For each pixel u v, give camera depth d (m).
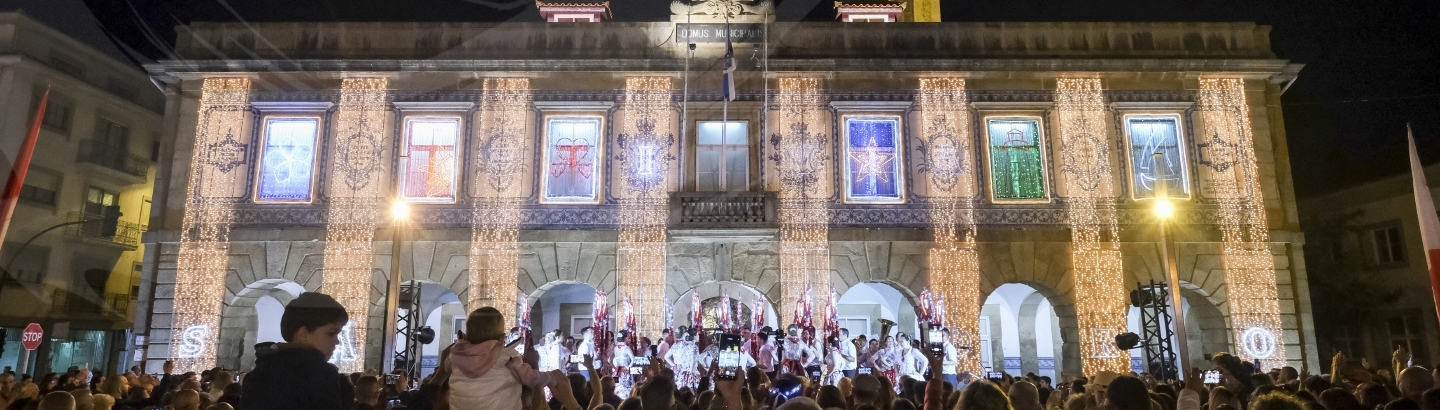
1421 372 6.89
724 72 21.41
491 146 22.38
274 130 22.50
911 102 22.81
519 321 21.45
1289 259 22.28
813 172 22.36
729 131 22.78
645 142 22.52
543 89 22.81
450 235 21.83
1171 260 18.44
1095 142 22.61
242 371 21.91
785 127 22.64
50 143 26.91
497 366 4.29
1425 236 13.02
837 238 22.00
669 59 22.64
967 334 21.47
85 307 28.84
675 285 21.88
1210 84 23.02
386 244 21.91
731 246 22.11
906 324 26.52
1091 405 7.29
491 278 21.67
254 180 22.11
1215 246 22.19
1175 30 23.25
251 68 22.34
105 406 6.61
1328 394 5.84
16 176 14.57
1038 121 22.86
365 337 21.20
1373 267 27.36
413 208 22.00
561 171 22.39
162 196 22.08
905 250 22.06
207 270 21.55
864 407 5.86
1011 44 23.17
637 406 5.46
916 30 23.23
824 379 17.98
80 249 28.84
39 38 26.09
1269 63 22.72
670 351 18.45
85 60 27.77
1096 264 21.94
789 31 23.20
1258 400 4.42
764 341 18.17
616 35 23.09
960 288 21.75
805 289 21.66
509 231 21.94
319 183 22.14
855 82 22.92
